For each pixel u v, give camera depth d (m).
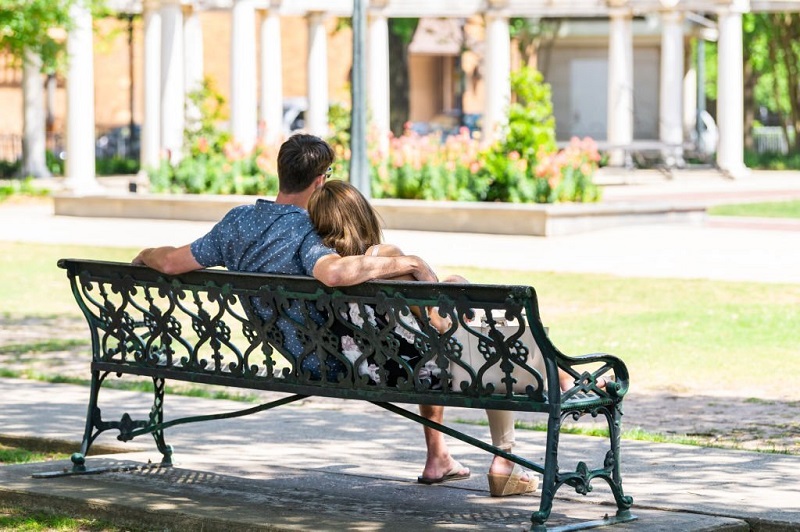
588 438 8.98
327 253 6.77
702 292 17.48
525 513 6.76
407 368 6.52
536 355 6.70
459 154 27.83
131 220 29.31
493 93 38.03
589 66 49.72
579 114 50.00
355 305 6.75
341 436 9.13
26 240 25.12
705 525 6.42
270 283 6.78
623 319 15.45
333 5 38.97
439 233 25.66
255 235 6.98
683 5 41.00
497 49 38.00
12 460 8.62
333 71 68.62
